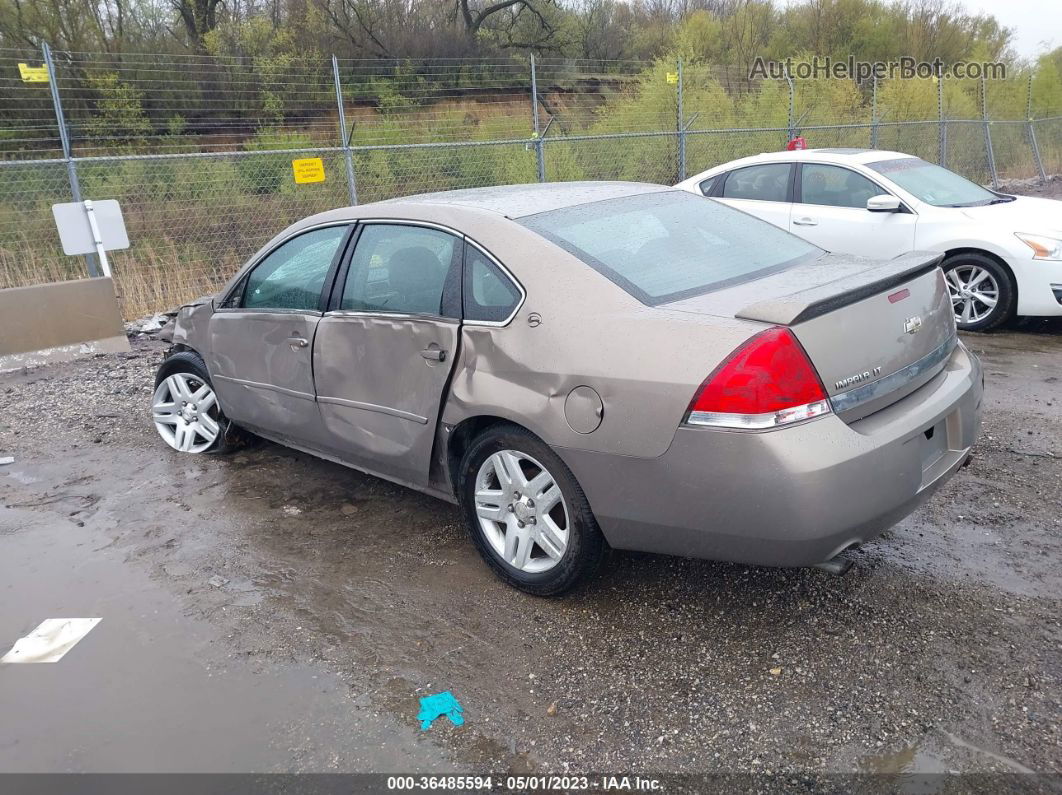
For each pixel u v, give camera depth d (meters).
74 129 15.65
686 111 16.77
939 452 3.19
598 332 3.06
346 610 3.47
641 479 2.94
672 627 3.22
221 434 5.23
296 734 2.74
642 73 17.95
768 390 2.68
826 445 2.70
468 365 3.45
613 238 3.52
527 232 3.46
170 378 5.43
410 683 2.97
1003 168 22.61
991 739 2.55
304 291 4.30
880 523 2.87
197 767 2.62
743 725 2.68
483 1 26.20
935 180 8.17
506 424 3.39
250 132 17.42
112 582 3.80
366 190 14.08
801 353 2.72
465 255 3.56
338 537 4.12
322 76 18.80
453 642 3.21
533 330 3.23
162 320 9.69
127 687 3.04
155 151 16.11
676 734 2.66
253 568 3.86
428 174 14.73
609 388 2.97
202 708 2.89
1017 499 4.12
